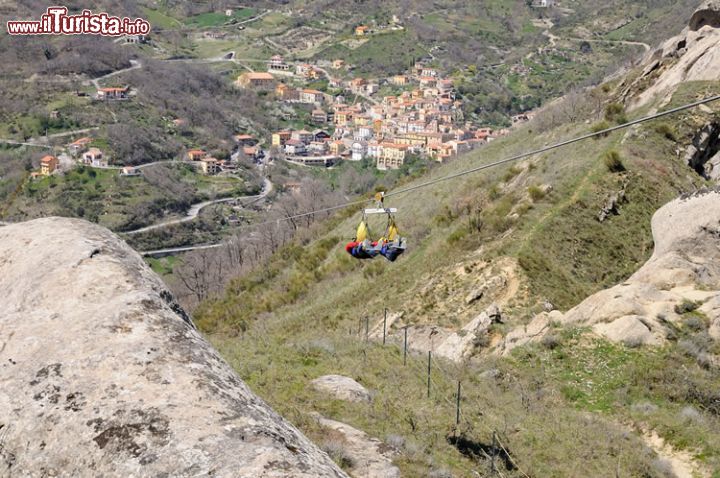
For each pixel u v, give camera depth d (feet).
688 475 41.91
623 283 67.62
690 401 50.21
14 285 16.70
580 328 60.64
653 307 60.39
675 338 56.65
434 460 33.91
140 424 11.35
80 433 11.51
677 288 63.62
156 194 399.44
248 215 395.55
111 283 16.10
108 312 14.43
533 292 79.77
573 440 43.45
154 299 15.28
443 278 91.09
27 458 11.62
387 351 59.47
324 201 234.17
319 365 51.67
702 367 53.57
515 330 64.95
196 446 10.77
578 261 87.10
